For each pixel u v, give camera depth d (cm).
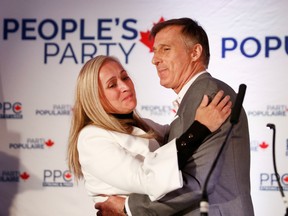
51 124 510
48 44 514
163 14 507
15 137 511
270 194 481
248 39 496
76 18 514
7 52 518
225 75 496
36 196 507
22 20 517
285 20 495
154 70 504
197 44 342
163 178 292
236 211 307
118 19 510
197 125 301
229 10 500
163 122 499
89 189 337
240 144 314
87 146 329
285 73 491
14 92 514
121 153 320
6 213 508
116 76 338
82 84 337
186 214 310
